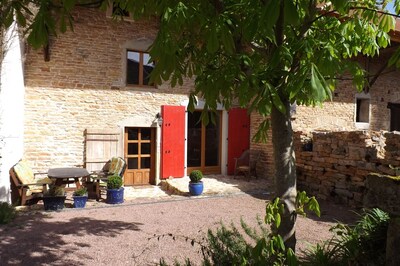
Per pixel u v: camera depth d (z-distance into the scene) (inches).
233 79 79.4
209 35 66.2
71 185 349.7
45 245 191.8
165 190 359.3
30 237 205.3
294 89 66.4
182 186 352.5
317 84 63.4
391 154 256.4
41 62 329.4
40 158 330.6
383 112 472.7
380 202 101.3
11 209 252.1
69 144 342.3
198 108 401.4
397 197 97.0
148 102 378.3
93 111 352.2
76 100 344.5
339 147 302.4
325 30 96.8
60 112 338.0
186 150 401.7
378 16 100.6
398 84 486.3
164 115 380.8
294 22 51.3
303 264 128.3
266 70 80.5
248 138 430.6
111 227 228.4
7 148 277.4
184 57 93.1
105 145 355.6
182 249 185.8
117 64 362.3
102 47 354.6
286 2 51.3
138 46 372.8
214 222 239.9
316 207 83.2
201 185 334.0
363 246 124.4
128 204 298.5
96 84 353.1
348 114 436.8
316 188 328.2
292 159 90.7
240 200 314.2
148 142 386.3
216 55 90.4
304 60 77.5
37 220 244.4
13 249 184.5
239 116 426.0
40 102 329.4
